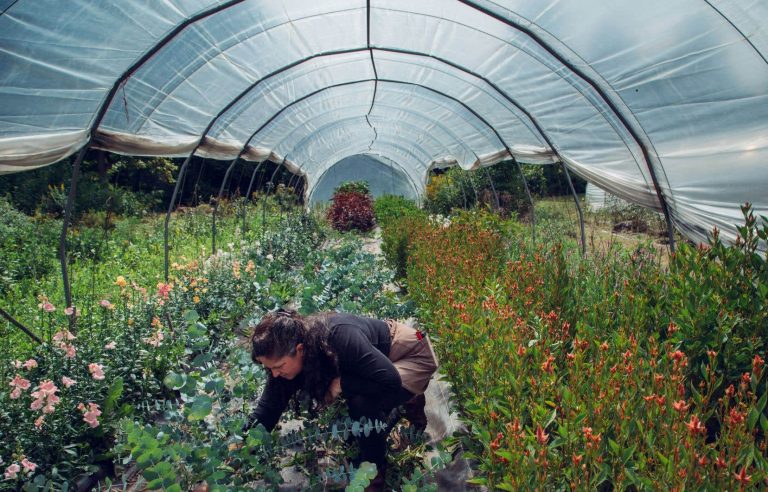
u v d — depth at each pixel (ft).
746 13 10.95
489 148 37.14
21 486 9.82
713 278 9.74
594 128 19.13
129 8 12.07
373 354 9.18
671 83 13.74
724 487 5.36
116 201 53.16
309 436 10.09
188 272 20.47
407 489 7.39
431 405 13.70
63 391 10.87
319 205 71.61
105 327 13.46
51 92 13.41
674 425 6.21
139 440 7.16
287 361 8.50
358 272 19.69
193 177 76.43
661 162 16.35
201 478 8.16
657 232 40.06
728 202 15.48
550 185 73.87
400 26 18.66
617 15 12.66
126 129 18.37
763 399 5.97
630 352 7.26
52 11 11.21
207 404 8.25
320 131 45.73
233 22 16.14
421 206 70.95
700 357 9.15
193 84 19.04
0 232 34.27
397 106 37.32
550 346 9.40
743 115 13.39
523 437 6.50
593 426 6.52
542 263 13.58
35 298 23.67
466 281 13.98
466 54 20.04
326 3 16.31
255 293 19.40
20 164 13.42
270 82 23.77
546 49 15.37
